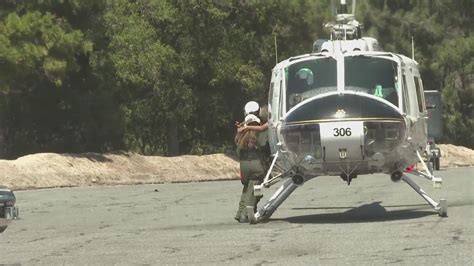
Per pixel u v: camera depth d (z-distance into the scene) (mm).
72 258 34375
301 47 137250
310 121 42938
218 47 125500
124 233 43000
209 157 117812
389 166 44719
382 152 43281
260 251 34500
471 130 191875
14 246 38750
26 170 88000
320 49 48656
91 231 44625
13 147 112812
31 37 93188
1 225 28156
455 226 40406
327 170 44250
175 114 124375
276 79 46469
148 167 103625
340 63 45188
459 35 193625
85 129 111938
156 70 114875
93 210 57688
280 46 134250
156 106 122750
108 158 101125
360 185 79250
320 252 33656
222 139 141000
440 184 45344
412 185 46312
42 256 35219
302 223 45531
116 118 111312
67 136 113375
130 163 102312
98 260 33594
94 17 106312
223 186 84625
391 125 43031
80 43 96500
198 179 106750
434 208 45469
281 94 45344
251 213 45688
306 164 43938
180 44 123750
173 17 120812
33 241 40531
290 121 43562
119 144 115688
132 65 113750
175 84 121500
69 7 101188
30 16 93500
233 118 132375
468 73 186500
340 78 44875
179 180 103375
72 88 109562
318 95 43906
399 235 37844
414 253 32438
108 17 110875
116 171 97875
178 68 122000
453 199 58000
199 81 128875
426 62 187500
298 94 45156
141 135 133625
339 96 43438
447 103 187500
